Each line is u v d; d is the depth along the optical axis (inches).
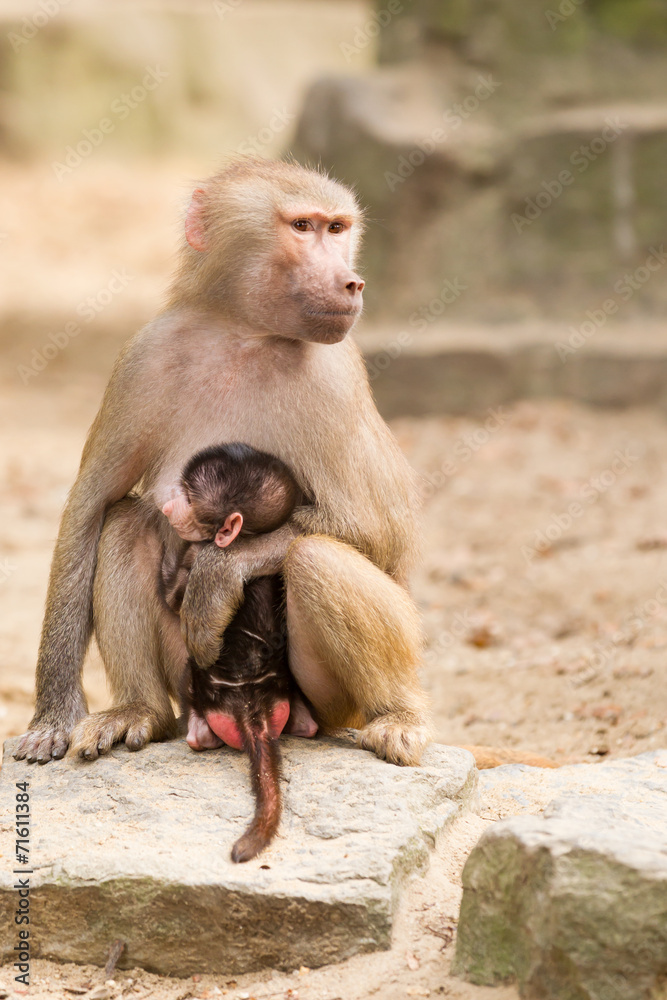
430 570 859.4
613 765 413.1
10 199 2279.8
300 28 2901.1
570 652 669.9
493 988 302.4
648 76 1373.0
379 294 1392.7
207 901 322.0
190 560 403.9
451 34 1437.0
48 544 947.3
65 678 417.7
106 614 410.6
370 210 1391.5
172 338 412.8
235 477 386.3
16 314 1731.1
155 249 2041.1
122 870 327.6
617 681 609.0
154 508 419.5
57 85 2549.2
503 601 783.1
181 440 410.6
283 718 385.7
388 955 318.3
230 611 381.1
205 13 2783.0
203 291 413.4
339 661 385.7
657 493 970.7
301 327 398.9
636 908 278.1
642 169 1277.1
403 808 354.6
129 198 2276.1
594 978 279.3
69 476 1148.5
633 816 338.0
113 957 326.0
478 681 651.5
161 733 413.4
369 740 387.9
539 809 382.6
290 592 379.6
